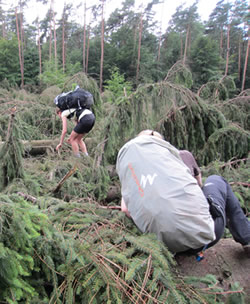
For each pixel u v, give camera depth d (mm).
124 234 1797
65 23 33406
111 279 1409
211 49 24109
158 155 1711
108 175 3783
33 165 3824
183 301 1438
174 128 4242
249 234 1995
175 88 4125
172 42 33906
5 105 5453
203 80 23453
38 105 5598
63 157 4406
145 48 30844
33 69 24219
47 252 1480
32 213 1532
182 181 1595
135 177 1683
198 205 1553
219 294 1633
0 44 22594
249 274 1901
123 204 2141
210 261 1998
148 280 1477
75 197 2920
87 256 1492
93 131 5191
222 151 4441
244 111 5266
